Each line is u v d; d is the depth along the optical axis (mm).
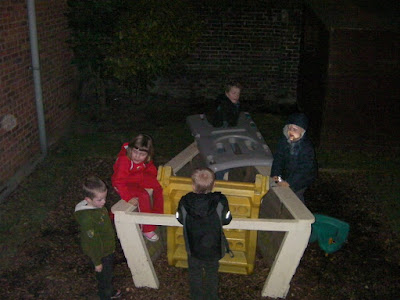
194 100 11297
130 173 4242
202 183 3609
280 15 10703
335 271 4910
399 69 7477
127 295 4438
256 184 4102
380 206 6352
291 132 4609
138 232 4090
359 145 8070
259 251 5141
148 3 8742
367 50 7387
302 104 10273
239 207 4266
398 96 7652
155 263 4871
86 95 10477
